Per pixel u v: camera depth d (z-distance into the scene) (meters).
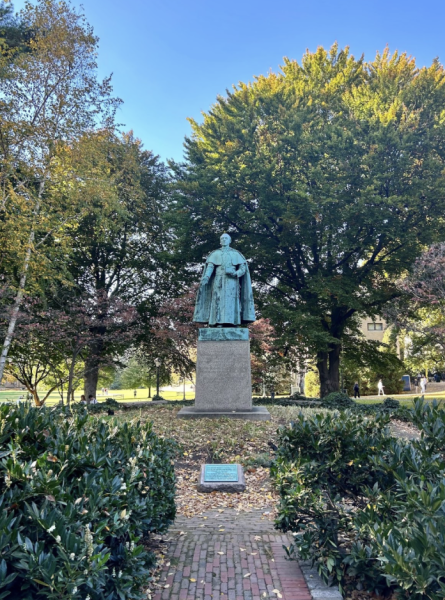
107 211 19.61
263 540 6.42
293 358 26.91
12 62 18.47
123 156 22.23
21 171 18.30
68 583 2.98
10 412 4.97
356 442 5.59
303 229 22.66
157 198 28.91
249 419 12.23
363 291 25.08
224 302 13.30
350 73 26.42
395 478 4.74
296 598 4.83
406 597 3.63
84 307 21.70
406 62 25.02
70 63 18.27
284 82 25.50
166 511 6.03
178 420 12.23
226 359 12.82
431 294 19.27
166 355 27.09
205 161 24.31
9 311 17.67
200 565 5.64
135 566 4.16
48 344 23.33
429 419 5.46
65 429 5.30
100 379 39.16
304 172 22.80
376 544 4.05
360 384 43.78
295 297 27.17
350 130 22.31
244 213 22.62
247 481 9.07
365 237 23.05
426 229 22.14
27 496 3.62
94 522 3.88
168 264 27.42
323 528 4.99
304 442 5.84
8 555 3.09
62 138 18.50
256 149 23.09
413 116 21.73
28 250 17.17
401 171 21.39
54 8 18.45
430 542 3.31
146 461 5.68
